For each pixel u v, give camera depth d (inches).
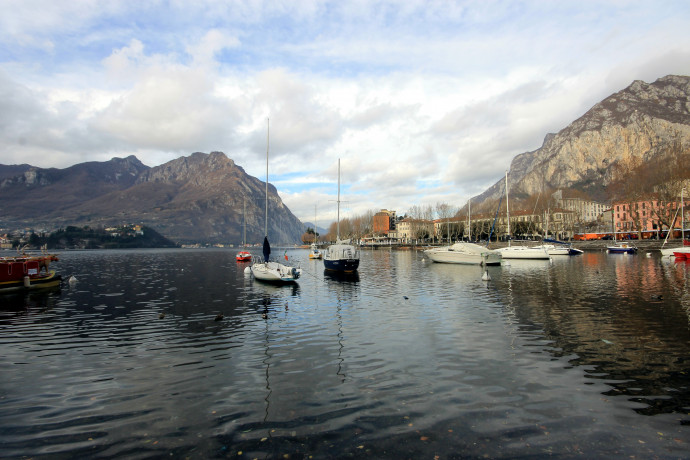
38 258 1374.3
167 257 4384.8
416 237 6505.9
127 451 288.7
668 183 3700.8
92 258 4042.8
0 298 1096.2
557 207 5152.6
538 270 1806.1
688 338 574.2
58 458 281.1
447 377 430.0
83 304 977.5
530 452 278.2
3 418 346.3
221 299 1040.2
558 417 331.3
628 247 3152.1
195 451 286.7
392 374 442.6
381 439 298.8
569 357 494.3
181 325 721.0
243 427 322.0
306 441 297.9
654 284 1189.7
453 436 301.9
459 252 2235.5
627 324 668.1
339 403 366.0
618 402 359.3
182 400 380.2
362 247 6210.6
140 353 545.0
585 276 1482.5
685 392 379.9
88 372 467.2
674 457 269.9
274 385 414.6
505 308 839.1
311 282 1462.8
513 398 370.9
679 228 3978.8
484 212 5959.6
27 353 550.9
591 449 281.0
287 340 602.5
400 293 1110.4
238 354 532.1
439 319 737.6
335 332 649.6
